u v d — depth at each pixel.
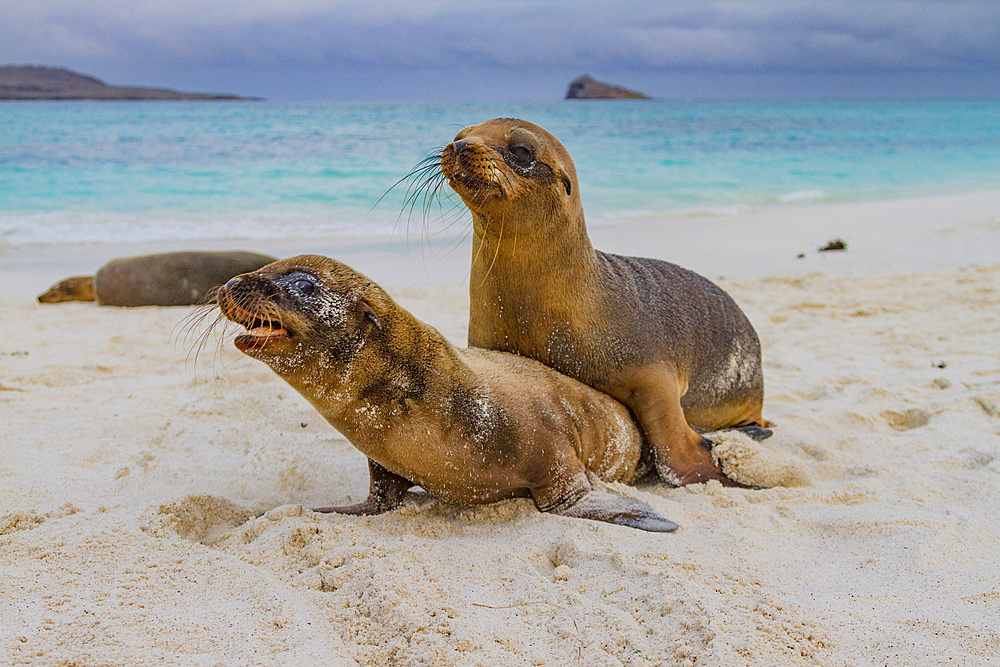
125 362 7.79
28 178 24.30
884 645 2.97
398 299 10.62
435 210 19.08
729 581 3.53
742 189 23.88
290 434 5.69
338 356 4.00
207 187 22.94
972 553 3.90
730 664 2.82
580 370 5.04
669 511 4.46
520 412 4.43
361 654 2.97
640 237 15.61
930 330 8.98
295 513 4.28
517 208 4.67
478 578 3.58
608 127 55.38
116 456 5.35
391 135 43.91
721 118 71.81
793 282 11.64
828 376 7.34
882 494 4.68
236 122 58.12
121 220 17.95
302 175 25.53
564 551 3.85
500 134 4.80
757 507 4.49
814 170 28.77
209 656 2.85
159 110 88.75
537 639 3.08
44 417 6.08
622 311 5.06
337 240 15.84
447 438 4.25
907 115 82.38
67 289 11.62
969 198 19.98
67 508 4.38
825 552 3.97
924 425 6.19
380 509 4.52
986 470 4.97
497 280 4.96
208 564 3.63
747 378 5.95
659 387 5.07
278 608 3.21
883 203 19.86
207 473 5.03
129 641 2.90
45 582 3.43
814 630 3.05
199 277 11.66
